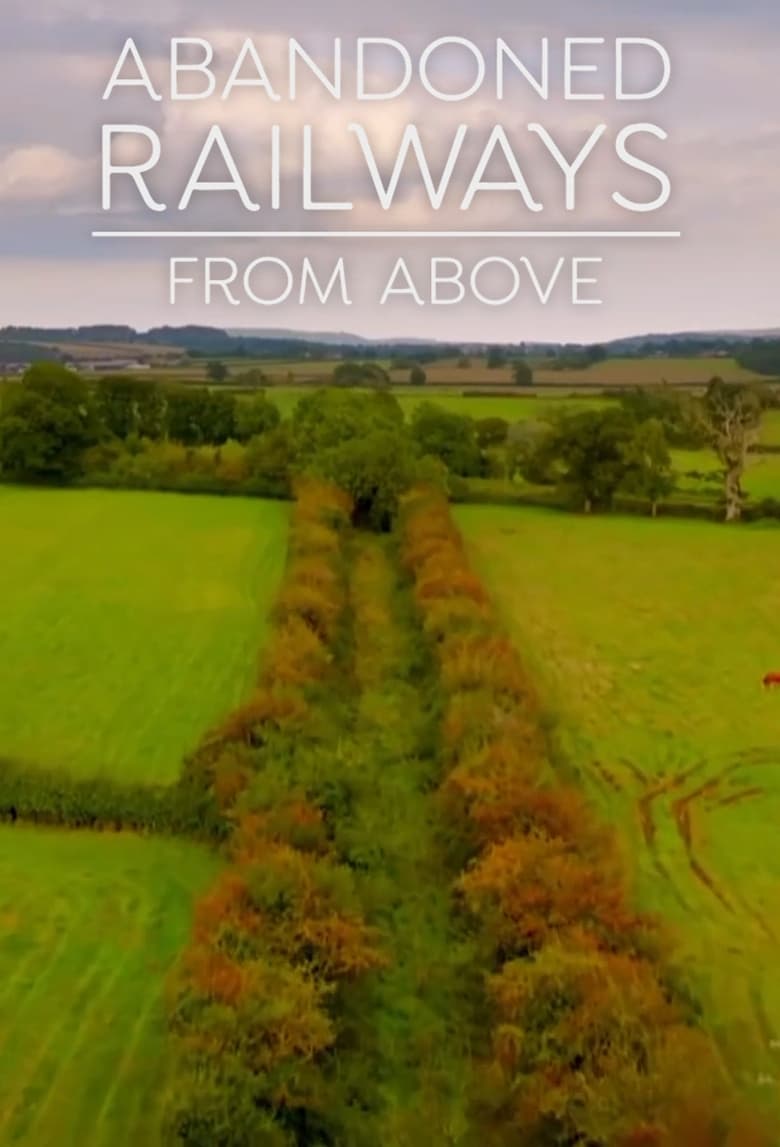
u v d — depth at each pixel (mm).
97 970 23516
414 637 44688
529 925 21609
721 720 38250
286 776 27906
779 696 40844
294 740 29906
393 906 25656
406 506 66125
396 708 38031
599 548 67562
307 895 21828
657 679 42594
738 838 29625
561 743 35812
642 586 57906
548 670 43500
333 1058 19938
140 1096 19922
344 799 27922
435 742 33469
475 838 25859
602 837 26062
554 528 74062
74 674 41625
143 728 36375
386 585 55594
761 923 25641
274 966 20141
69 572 57312
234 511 76000
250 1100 17656
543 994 19328
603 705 39562
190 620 49000
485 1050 21109
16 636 46125
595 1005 18688
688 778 33344
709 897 26703
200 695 39625
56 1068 20578
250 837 24734
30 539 65500
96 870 27531
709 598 55594
